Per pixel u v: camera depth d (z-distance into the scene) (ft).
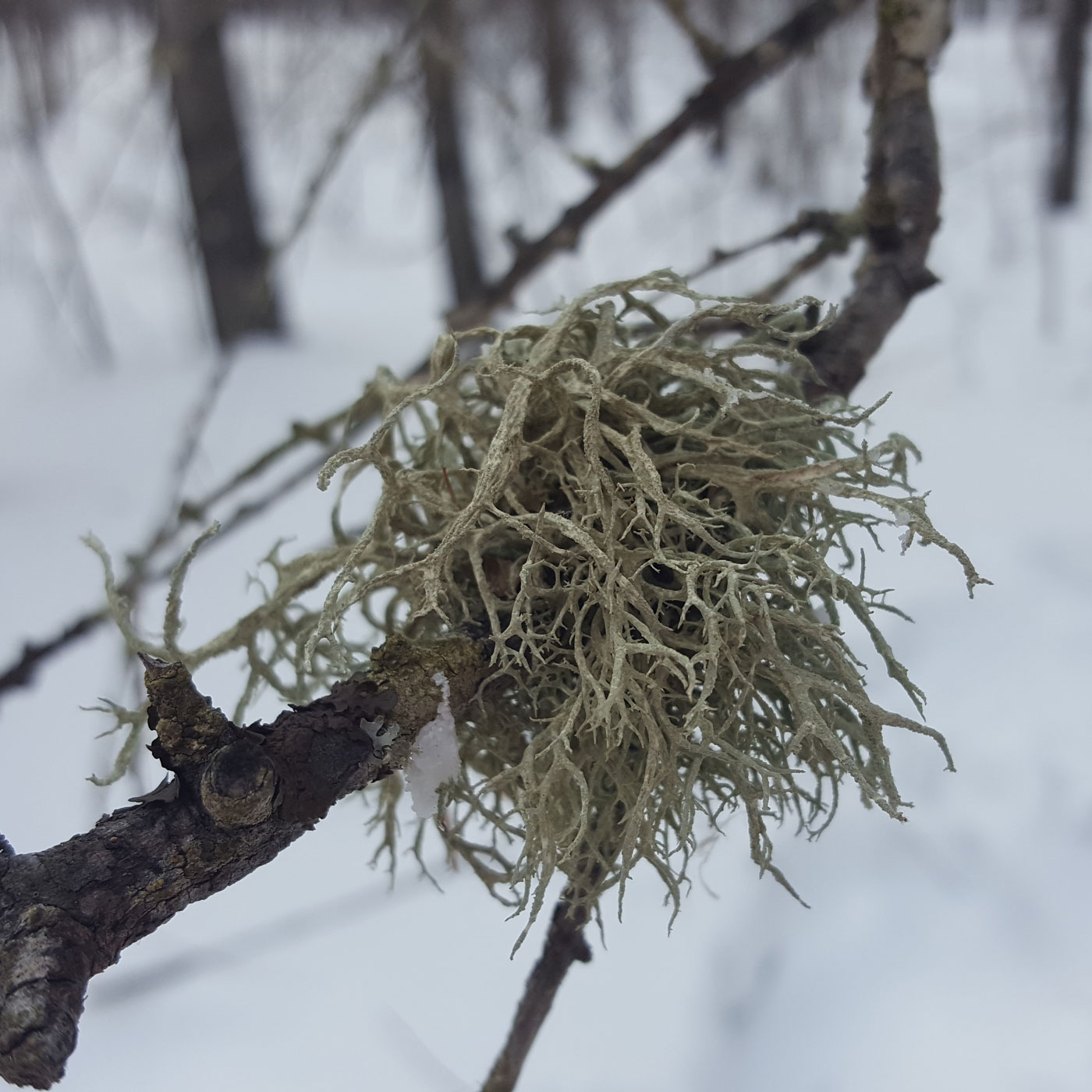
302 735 0.57
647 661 0.66
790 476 0.66
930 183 0.89
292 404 3.83
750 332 0.86
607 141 5.52
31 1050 0.48
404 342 4.51
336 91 3.18
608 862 0.71
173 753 0.54
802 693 0.64
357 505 2.81
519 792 0.70
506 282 1.26
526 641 0.63
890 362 3.85
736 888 1.71
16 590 2.58
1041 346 3.75
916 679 2.18
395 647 0.62
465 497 0.72
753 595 0.68
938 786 1.91
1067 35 4.44
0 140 4.30
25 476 3.29
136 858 0.53
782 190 4.00
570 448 0.68
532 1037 0.78
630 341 0.78
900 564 2.57
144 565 1.20
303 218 1.44
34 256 4.59
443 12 2.16
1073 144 4.63
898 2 0.87
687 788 0.64
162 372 4.27
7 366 4.40
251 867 0.55
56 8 3.93
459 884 1.63
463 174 4.22
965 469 2.96
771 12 3.80
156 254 5.00
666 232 4.30
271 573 2.47
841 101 3.96
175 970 1.51
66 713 2.09
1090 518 2.60
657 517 0.64
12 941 0.50
